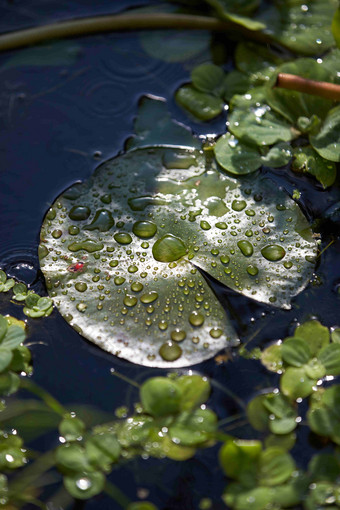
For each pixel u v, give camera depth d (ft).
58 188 2.64
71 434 2.40
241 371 2.45
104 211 2.57
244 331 2.48
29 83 2.79
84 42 2.85
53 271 2.52
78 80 2.79
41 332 2.49
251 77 2.77
